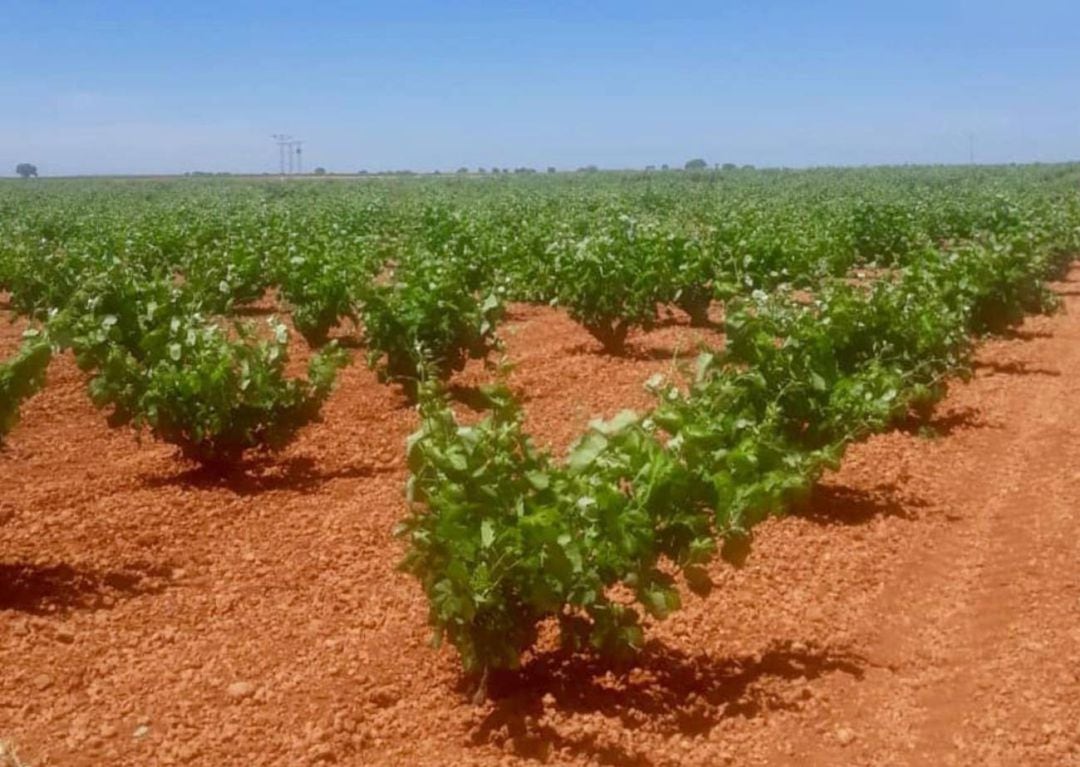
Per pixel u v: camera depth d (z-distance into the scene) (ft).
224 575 29.86
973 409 49.11
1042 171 360.89
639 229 76.64
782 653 25.72
